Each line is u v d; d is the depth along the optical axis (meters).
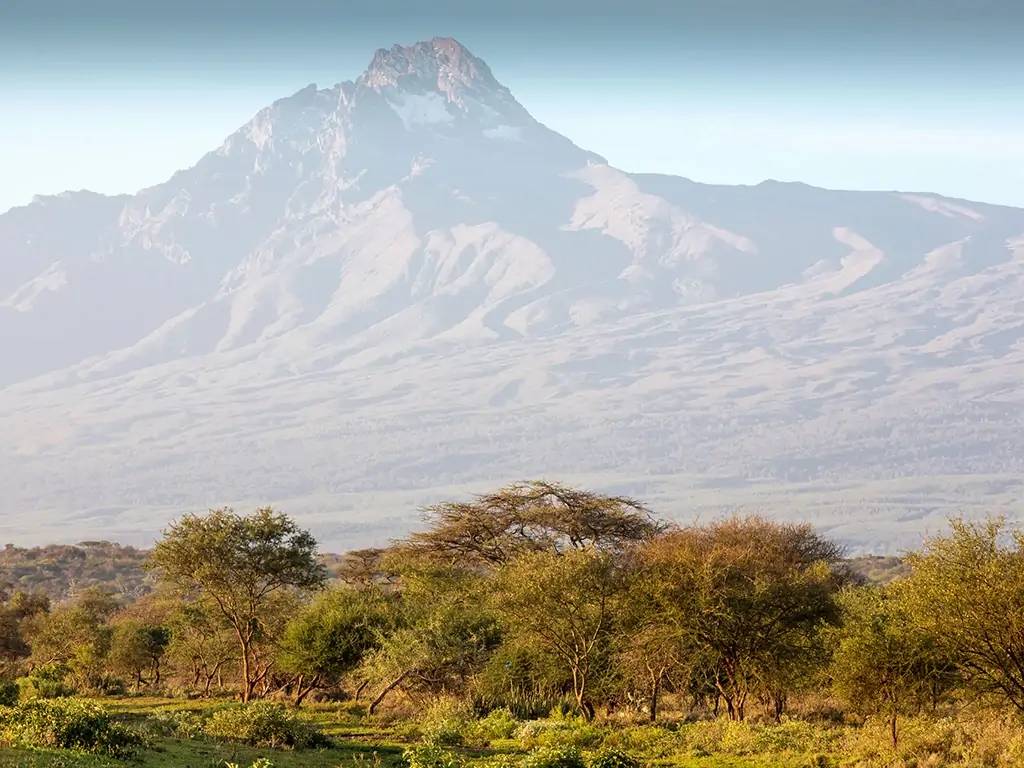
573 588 81.56
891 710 66.88
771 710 83.56
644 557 88.56
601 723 78.75
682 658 82.62
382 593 110.44
